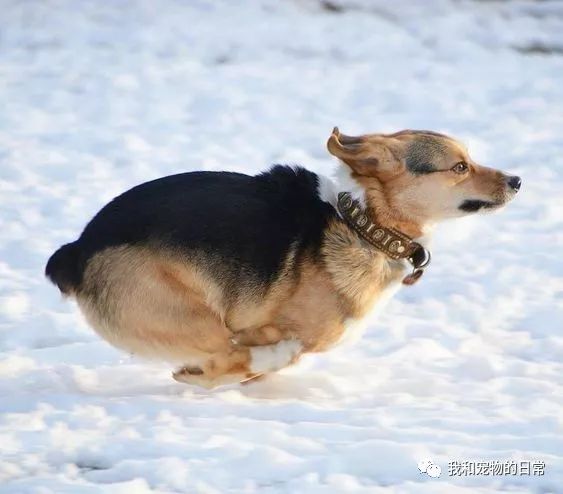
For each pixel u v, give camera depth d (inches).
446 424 358.0
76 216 586.2
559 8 1101.1
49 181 642.2
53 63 901.8
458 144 384.5
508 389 398.0
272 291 372.5
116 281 368.8
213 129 761.0
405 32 1039.6
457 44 1006.4
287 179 382.9
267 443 338.0
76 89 840.3
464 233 585.6
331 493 303.4
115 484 306.7
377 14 1088.2
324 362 422.0
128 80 863.7
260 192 379.2
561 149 730.8
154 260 367.2
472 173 385.4
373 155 371.2
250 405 372.5
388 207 376.5
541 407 378.0
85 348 426.9
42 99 807.1
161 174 663.1
